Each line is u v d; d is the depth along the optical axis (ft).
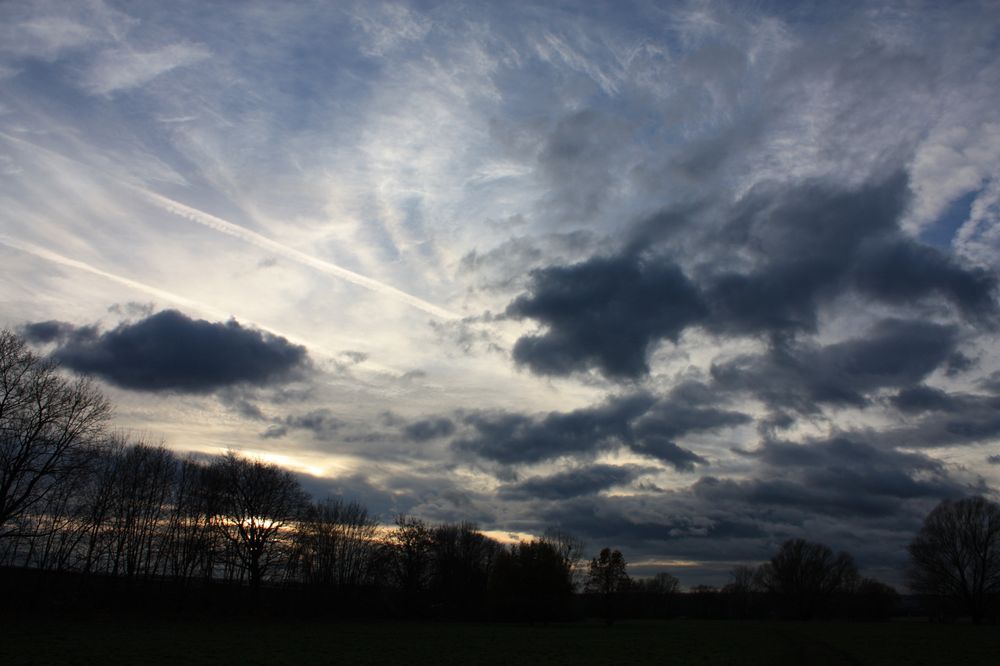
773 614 578.66
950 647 208.74
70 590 257.55
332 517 391.86
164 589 299.58
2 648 147.54
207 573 314.35
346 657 160.15
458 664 153.17
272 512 310.04
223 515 307.78
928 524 396.98
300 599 359.46
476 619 399.24
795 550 530.68
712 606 626.23
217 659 143.95
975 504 388.37
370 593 386.93
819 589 516.73
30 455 201.98
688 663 161.79
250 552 304.71
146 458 296.30
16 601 238.48
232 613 311.06
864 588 533.55
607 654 185.16
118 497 276.41
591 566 427.74
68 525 245.86
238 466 313.12
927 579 393.29
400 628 289.33
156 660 136.98
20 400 201.36
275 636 214.48
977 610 378.12
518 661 163.02
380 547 398.01
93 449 215.51
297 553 326.03
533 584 391.86
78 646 156.46
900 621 492.13
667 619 606.14
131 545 285.64
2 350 200.03
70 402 209.87
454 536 444.14
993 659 172.35
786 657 177.58
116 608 274.77
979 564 378.32
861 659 171.53
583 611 470.80
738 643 229.86
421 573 398.01
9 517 198.90
